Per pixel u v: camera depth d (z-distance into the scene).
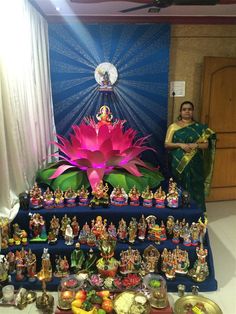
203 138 3.09
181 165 3.09
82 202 2.39
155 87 3.43
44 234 2.28
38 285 2.13
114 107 3.47
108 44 3.31
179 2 2.10
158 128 3.54
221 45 3.49
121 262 2.18
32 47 2.78
